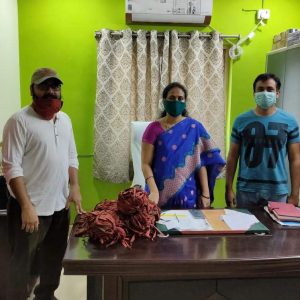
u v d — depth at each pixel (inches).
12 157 67.1
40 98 68.9
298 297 51.1
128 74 128.2
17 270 70.4
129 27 130.2
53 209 72.8
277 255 48.6
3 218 75.9
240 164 84.0
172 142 73.5
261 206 75.7
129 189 55.4
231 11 132.7
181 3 121.3
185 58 131.1
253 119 81.0
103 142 130.6
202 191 75.6
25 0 125.8
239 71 137.3
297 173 80.7
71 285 94.4
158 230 55.2
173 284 48.6
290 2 134.1
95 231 50.4
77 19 128.7
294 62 112.8
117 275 45.8
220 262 46.6
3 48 106.4
